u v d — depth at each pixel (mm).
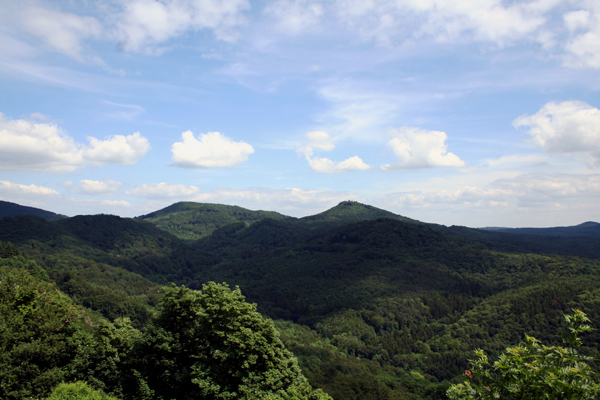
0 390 24547
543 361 9492
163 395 30125
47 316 29703
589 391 8641
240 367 25531
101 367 29062
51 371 26500
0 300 29688
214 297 30109
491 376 10086
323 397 24078
